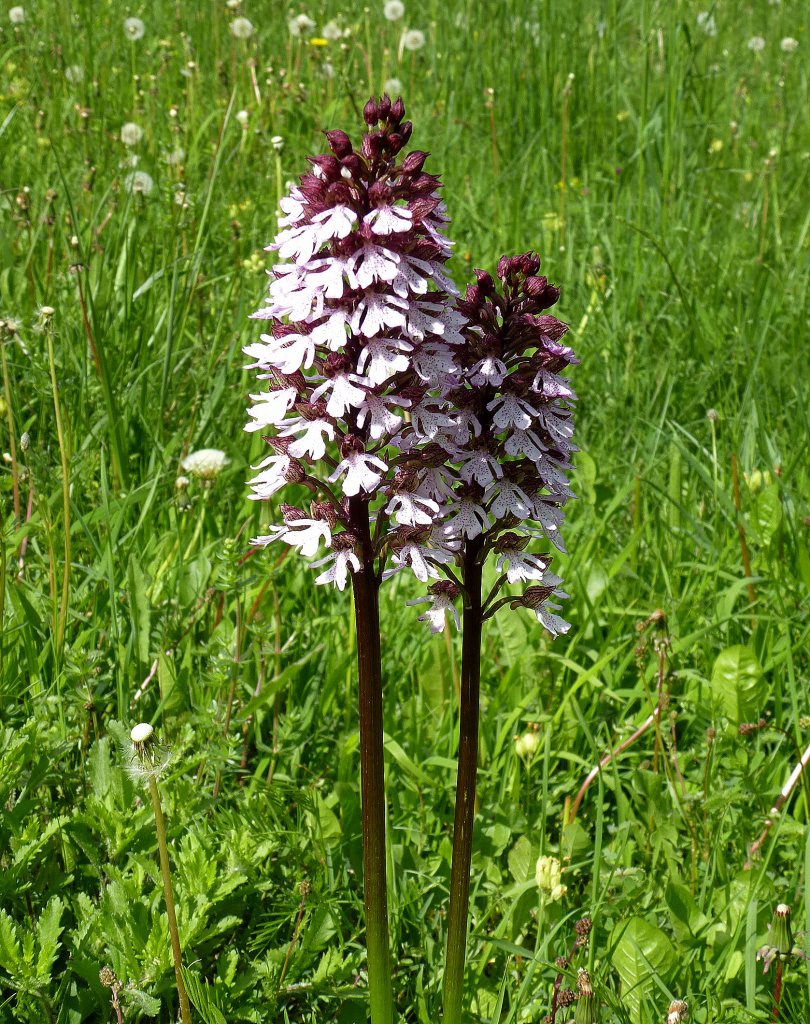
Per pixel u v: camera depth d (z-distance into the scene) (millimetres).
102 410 954
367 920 536
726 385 1146
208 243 1255
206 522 874
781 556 846
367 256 484
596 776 731
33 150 1472
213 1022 568
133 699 723
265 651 708
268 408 509
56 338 1012
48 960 569
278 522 774
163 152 1416
